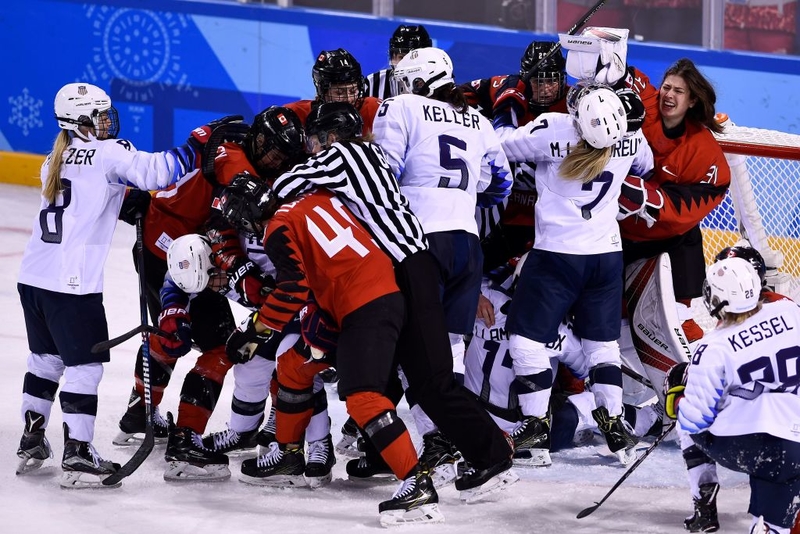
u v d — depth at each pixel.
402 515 14.09
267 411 19.78
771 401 12.90
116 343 15.36
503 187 16.83
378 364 14.09
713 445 13.33
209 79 36.53
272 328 14.35
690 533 14.09
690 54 36.69
